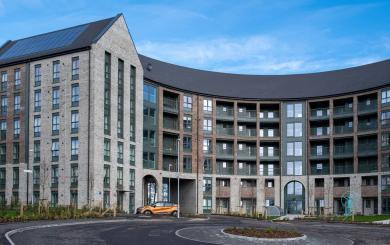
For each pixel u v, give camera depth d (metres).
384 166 69.50
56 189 57.34
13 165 60.72
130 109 63.66
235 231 30.00
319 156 77.25
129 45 64.06
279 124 79.81
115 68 60.91
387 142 69.25
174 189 76.88
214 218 57.41
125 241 24.84
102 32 58.94
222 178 77.75
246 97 79.00
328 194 75.69
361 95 73.06
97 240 24.88
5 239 23.50
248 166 80.06
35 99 60.31
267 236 28.14
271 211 72.31
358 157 73.38
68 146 57.31
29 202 56.56
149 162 68.25
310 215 68.75
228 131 79.19
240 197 78.44
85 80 57.09
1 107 62.66
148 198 68.38
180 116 73.88
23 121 60.69
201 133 76.38
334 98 75.94
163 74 74.44
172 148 73.38
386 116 69.69
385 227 42.88
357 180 72.94
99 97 57.53
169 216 55.53
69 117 57.66
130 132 63.41
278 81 84.00
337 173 75.81
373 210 71.75
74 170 56.53
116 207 54.62
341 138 75.56
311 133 78.38
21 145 60.44
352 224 48.09
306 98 78.12
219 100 78.06
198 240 26.67
